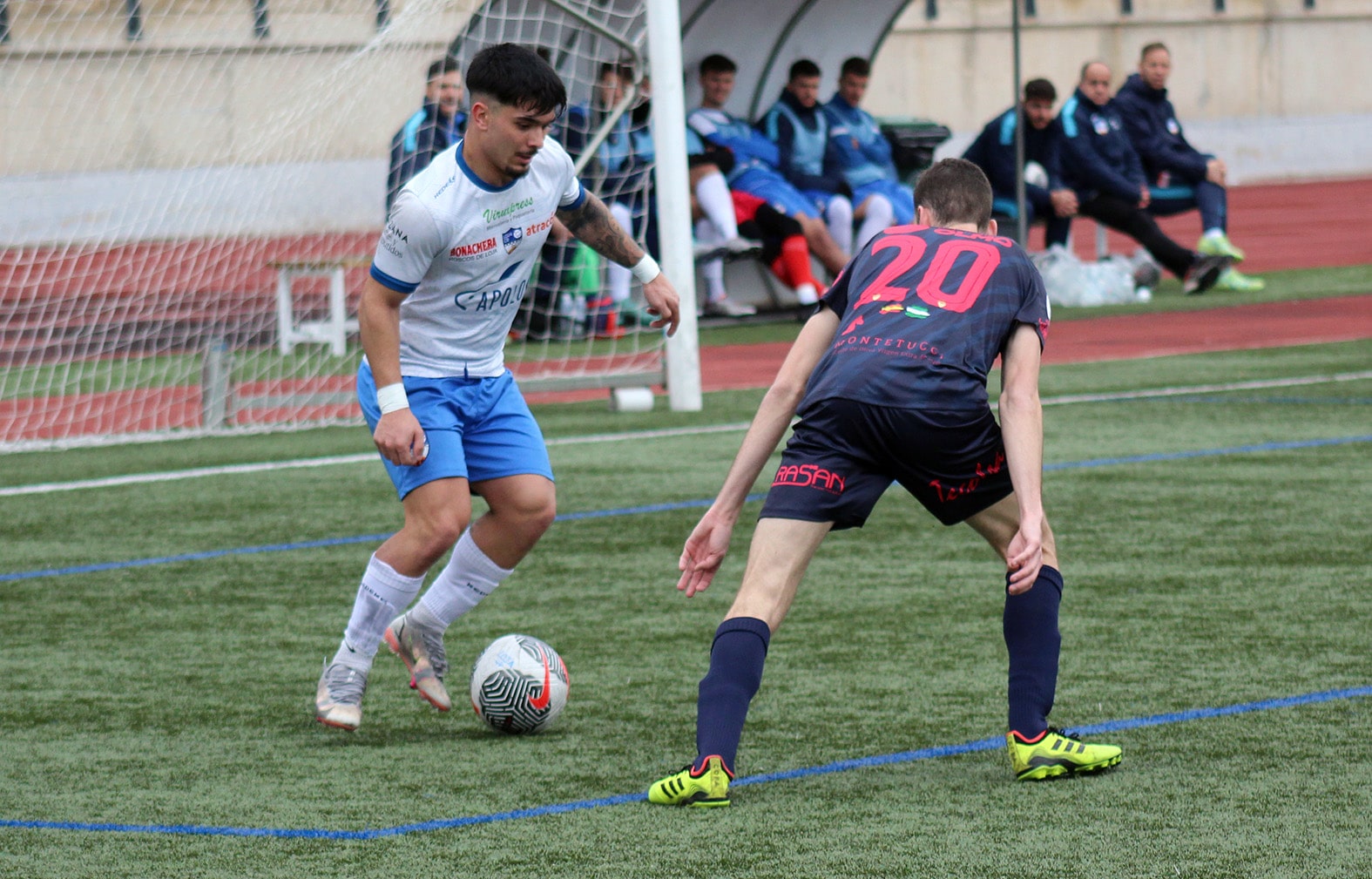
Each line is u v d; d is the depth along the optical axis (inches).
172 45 2111.2
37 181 1868.8
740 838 358.9
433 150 1317.7
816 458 391.5
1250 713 454.0
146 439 1078.4
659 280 502.3
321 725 468.8
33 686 514.6
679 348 1118.4
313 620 600.1
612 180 1284.4
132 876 343.0
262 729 464.1
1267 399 1090.7
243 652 556.1
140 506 836.0
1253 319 1553.9
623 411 1128.8
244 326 1545.3
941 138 1798.7
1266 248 2319.1
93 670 533.3
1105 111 1753.2
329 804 391.9
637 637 561.6
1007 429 386.3
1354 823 360.5
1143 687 482.3
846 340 397.1
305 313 1547.7
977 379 390.9
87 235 1843.0
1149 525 724.7
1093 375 1218.0
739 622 386.3
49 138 1980.8
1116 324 1547.7
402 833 368.2
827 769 412.8
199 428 1119.0
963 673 505.7
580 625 580.1
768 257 1608.0
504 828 370.0
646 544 713.6
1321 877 327.6
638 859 346.6
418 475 452.4
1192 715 452.4
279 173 1779.0
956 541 709.3
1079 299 1704.0
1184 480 828.6
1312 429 974.4
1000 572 647.8
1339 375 1186.0
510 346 1407.5
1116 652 523.2
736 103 1664.6
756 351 1448.1
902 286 401.4
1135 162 1776.6
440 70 1317.7
